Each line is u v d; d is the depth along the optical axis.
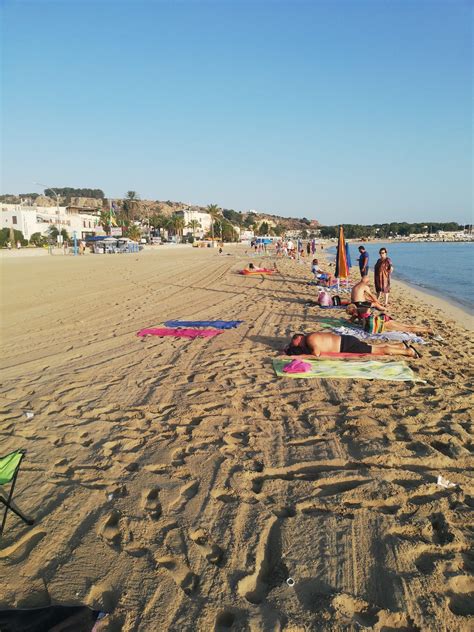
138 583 3.13
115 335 10.60
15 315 13.73
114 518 3.85
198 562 3.31
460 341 10.05
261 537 3.55
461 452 4.72
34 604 2.99
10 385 7.24
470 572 3.18
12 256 54.22
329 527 3.64
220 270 30.50
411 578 3.11
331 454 4.74
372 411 5.75
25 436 5.38
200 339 9.91
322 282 20.95
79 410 6.10
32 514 3.92
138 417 5.81
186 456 4.79
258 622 2.79
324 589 3.04
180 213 138.00
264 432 5.29
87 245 76.81
